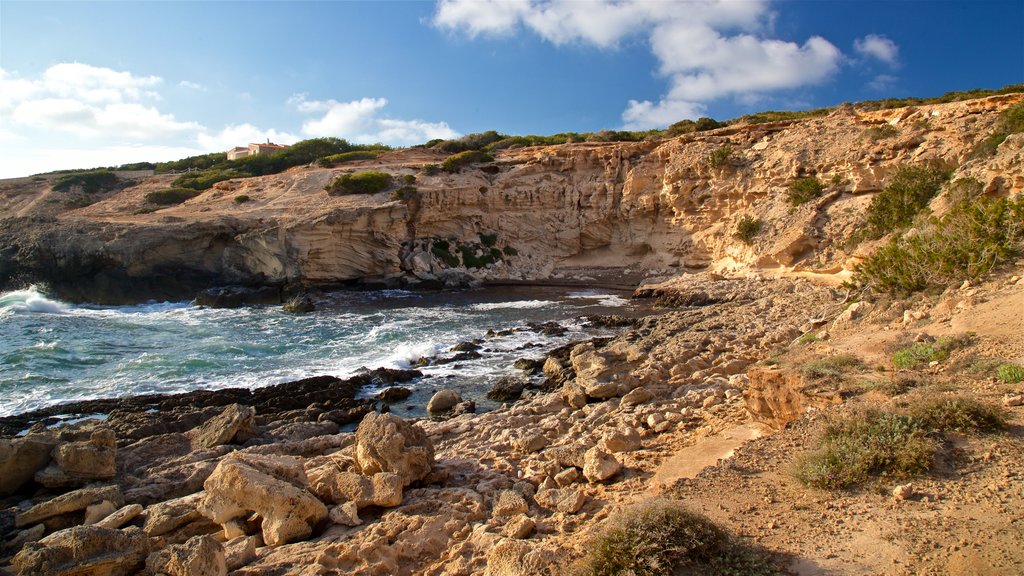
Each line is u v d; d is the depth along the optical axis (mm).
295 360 25438
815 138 48562
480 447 13094
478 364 25078
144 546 8430
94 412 18375
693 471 9523
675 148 56438
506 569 6785
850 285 22625
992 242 16672
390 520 9070
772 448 9117
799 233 41281
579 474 10469
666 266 54625
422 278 52062
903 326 15023
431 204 57031
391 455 10367
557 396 16984
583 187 61062
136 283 43625
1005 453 7445
